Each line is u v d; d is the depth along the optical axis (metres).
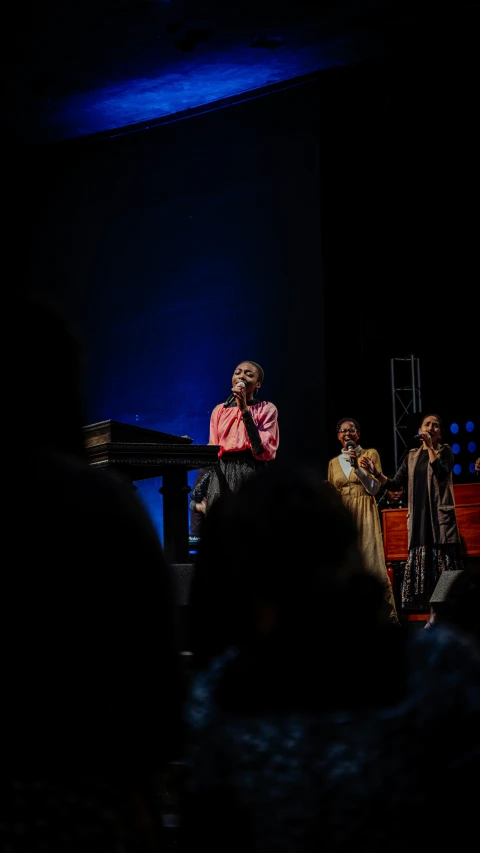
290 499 1.19
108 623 1.09
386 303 10.33
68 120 10.26
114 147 10.62
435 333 11.00
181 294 10.20
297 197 9.65
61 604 1.07
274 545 1.17
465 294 10.73
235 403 4.63
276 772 1.05
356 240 9.91
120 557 1.10
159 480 9.81
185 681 1.14
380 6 8.18
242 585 1.18
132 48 8.79
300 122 9.67
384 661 1.10
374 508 6.36
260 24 8.46
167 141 10.38
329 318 9.45
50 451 1.15
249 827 1.05
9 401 1.15
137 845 1.05
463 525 6.99
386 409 10.40
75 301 10.69
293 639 1.11
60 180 10.86
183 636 2.68
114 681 1.09
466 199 10.27
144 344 10.32
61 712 1.07
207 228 10.13
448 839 1.06
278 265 9.71
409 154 10.02
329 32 8.66
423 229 10.43
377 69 9.39
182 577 2.91
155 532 1.16
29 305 1.20
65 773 1.06
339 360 9.55
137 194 10.51
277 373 9.64
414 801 1.05
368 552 6.27
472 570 1.63
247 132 9.97
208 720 1.11
